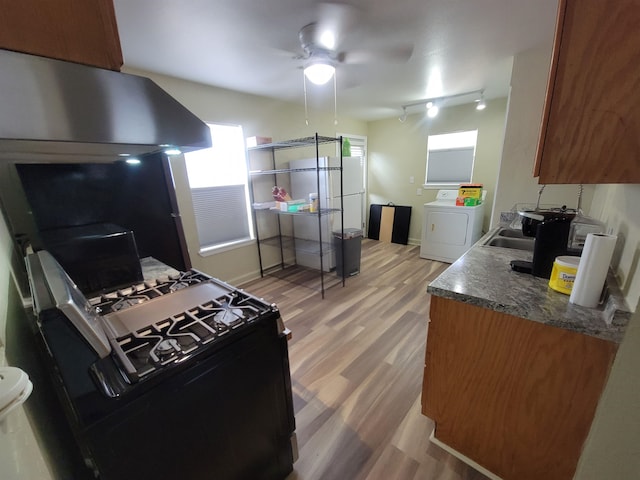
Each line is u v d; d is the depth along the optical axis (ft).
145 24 5.46
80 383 2.09
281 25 5.71
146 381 2.35
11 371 1.32
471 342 3.74
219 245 10.80
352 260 11.66
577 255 3.98
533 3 5.26
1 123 1.83
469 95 11.64
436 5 5.27
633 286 2.84
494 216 8.86
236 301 3.73
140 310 3.52
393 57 7.49
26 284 3.84
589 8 2.21
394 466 4.25
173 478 2.72
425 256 13.74
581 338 2.94
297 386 5.86
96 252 4.29
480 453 4.09
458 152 14.37
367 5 5.17
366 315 8.61
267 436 3.60
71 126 2.08
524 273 4.16
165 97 2.60
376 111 14.35
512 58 7.86
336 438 4.71
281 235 12.75
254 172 11.11
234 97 10.25
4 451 1.24
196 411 2.77
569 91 2.42
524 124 7.96
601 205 5.72
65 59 2.02
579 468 2.51
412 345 7.11
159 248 5.98
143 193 5.60
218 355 2.84
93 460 2.21
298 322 8.33
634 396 2.10
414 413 5.15
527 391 3.43
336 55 7.19
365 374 6.16
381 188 17.44
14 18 1.79
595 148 2.41
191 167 9.84
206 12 5.15
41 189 4.48
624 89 2.21
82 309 2.29
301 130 13.00
